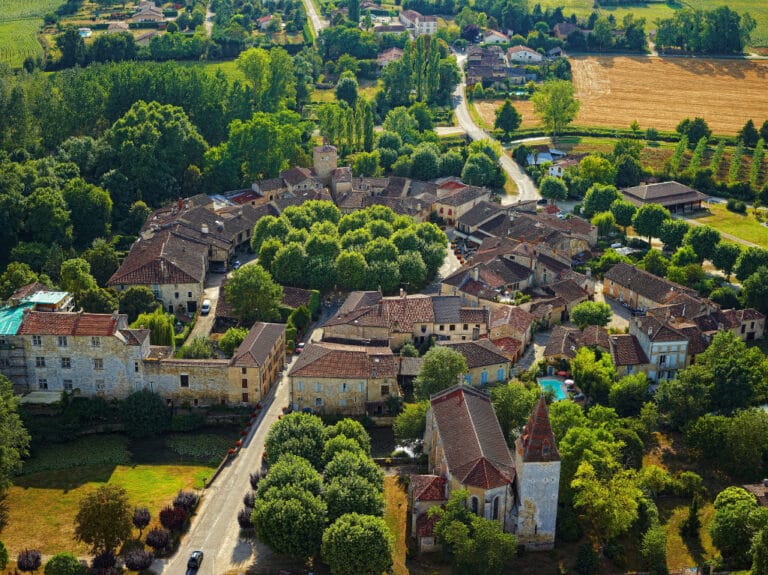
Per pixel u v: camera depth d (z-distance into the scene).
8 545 164.38
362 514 159.38
